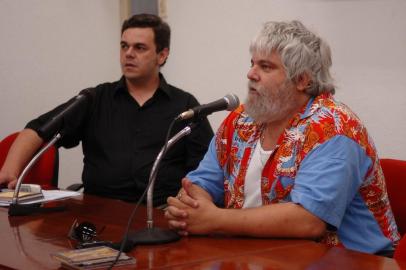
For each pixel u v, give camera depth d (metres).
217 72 3.77
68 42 4.02
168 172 2.88
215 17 3.74
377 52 2.93
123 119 2.90
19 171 2.58
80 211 2.03
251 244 1.53
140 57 2.88
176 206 1.64
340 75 3.09
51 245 1.53
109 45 4.25
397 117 2.88
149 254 1.42
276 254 1.42
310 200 1.60
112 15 4.25
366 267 1.31
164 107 2.93
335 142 1.67
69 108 2.13
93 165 2.89
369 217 1.79
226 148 1.96
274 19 3.41
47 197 2.26
